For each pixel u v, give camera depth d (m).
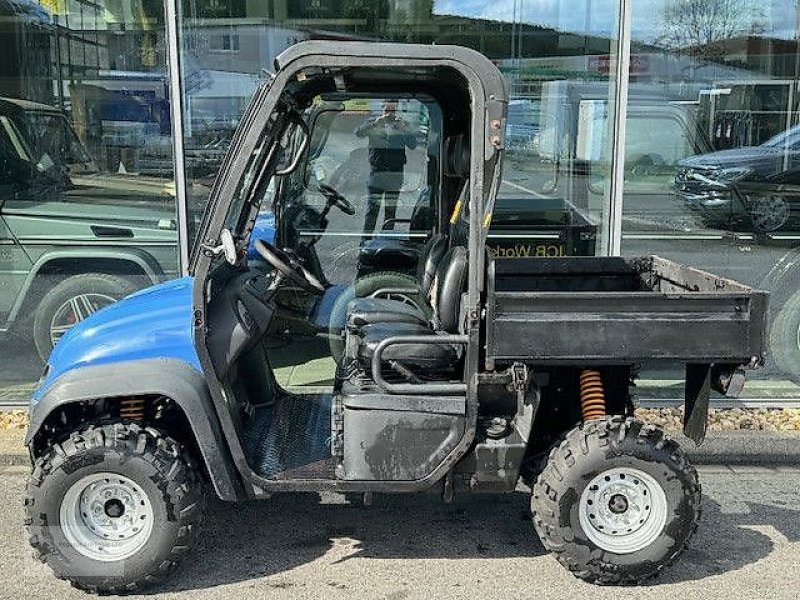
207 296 3.24
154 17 5.46
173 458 3.30
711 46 5.61
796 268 5.85
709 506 4.27
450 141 4.23
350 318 3.88
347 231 5.25
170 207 5.65
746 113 5.70
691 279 4.02
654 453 3.34
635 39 5.56
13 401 5.59
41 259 5.71
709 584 3.49
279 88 3.10
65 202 5.65
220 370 3.27
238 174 3.16
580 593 3.41
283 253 3.97
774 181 5.79
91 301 5.74
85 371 3.24
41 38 5.52
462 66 3.06
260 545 3.83
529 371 3.37
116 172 5.61
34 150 5.62
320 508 4.22
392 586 3.48
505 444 3.38
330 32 5.66
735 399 5.62
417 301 4.78
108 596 3.36
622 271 4.48
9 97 5.58
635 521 3.43
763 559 3.71
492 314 3.24
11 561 3.69
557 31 5.64
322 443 3.65
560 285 4.46
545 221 5.80
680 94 5.64
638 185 5.72
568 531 3.36
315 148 5.01
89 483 3.30
